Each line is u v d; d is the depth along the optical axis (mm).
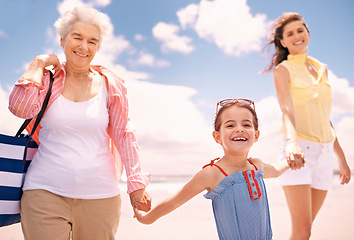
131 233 5145
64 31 2404
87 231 2342
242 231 2199
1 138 2229
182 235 5094
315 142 3289
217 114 2496
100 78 2531
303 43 3500
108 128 2582
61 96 2350
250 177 2293
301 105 3344
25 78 2227
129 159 2447
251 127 2393
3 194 2207
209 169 2312
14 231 5195
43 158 2264
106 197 2346
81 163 2258
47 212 2168
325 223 5945
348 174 3627
